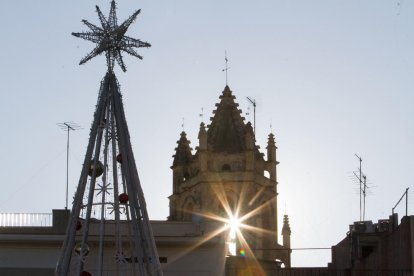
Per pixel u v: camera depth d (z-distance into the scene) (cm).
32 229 6519
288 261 12669
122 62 5191
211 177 12544
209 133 12812
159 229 6625
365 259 7338
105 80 5138
